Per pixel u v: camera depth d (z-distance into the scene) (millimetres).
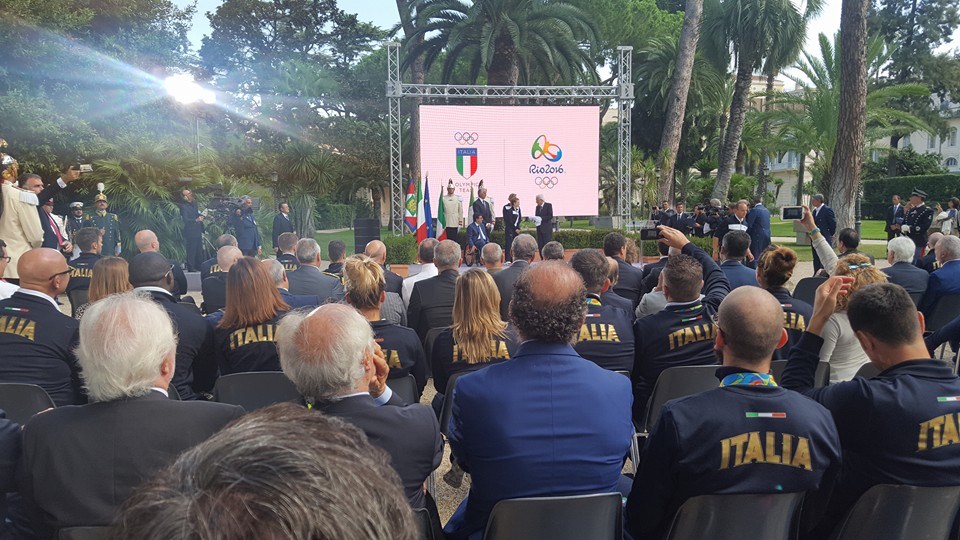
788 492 1962
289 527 452
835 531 2109
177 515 454
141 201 14055
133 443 1850
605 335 3381
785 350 3820
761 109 41656
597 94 18047
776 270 3883
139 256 4109
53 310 3266
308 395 2014
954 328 3486
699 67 31047
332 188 27391
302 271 5477
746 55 24781
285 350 2016
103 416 1867
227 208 13742
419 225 15961
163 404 1920
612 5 30844
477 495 2201
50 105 15156
